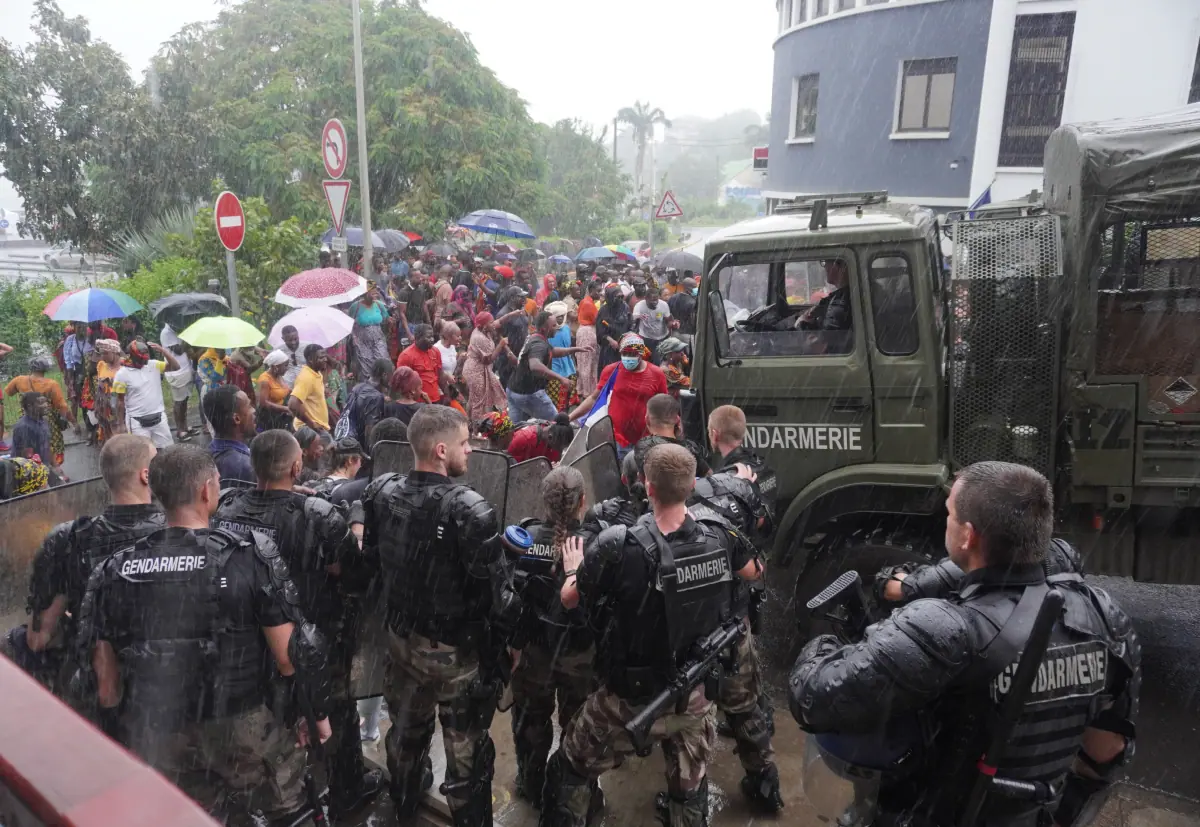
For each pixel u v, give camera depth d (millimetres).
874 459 4215
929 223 4234
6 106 14258
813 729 1909
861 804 2125
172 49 17234
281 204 21250
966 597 1878
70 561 2697
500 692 3176
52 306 8727
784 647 4605
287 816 2693
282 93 22016
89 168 15438
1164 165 3521
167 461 2441
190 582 2389
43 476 4039
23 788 809
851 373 4172
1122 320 3680
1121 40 13086
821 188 17781
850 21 16359
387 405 5902
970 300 3932
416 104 22453
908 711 1896
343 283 9227
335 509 3123
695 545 2711
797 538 4363
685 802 2861
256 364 7656
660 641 2674
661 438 3934
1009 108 14305
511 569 3250
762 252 4258
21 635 2832
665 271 15781
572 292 12992
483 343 8336
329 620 3203
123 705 2416
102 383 7613
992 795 1818
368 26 23609
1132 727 1928
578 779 2941
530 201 24672
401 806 3318
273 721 2598
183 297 9148
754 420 4430
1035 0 13625
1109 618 1867
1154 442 3684
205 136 16766
